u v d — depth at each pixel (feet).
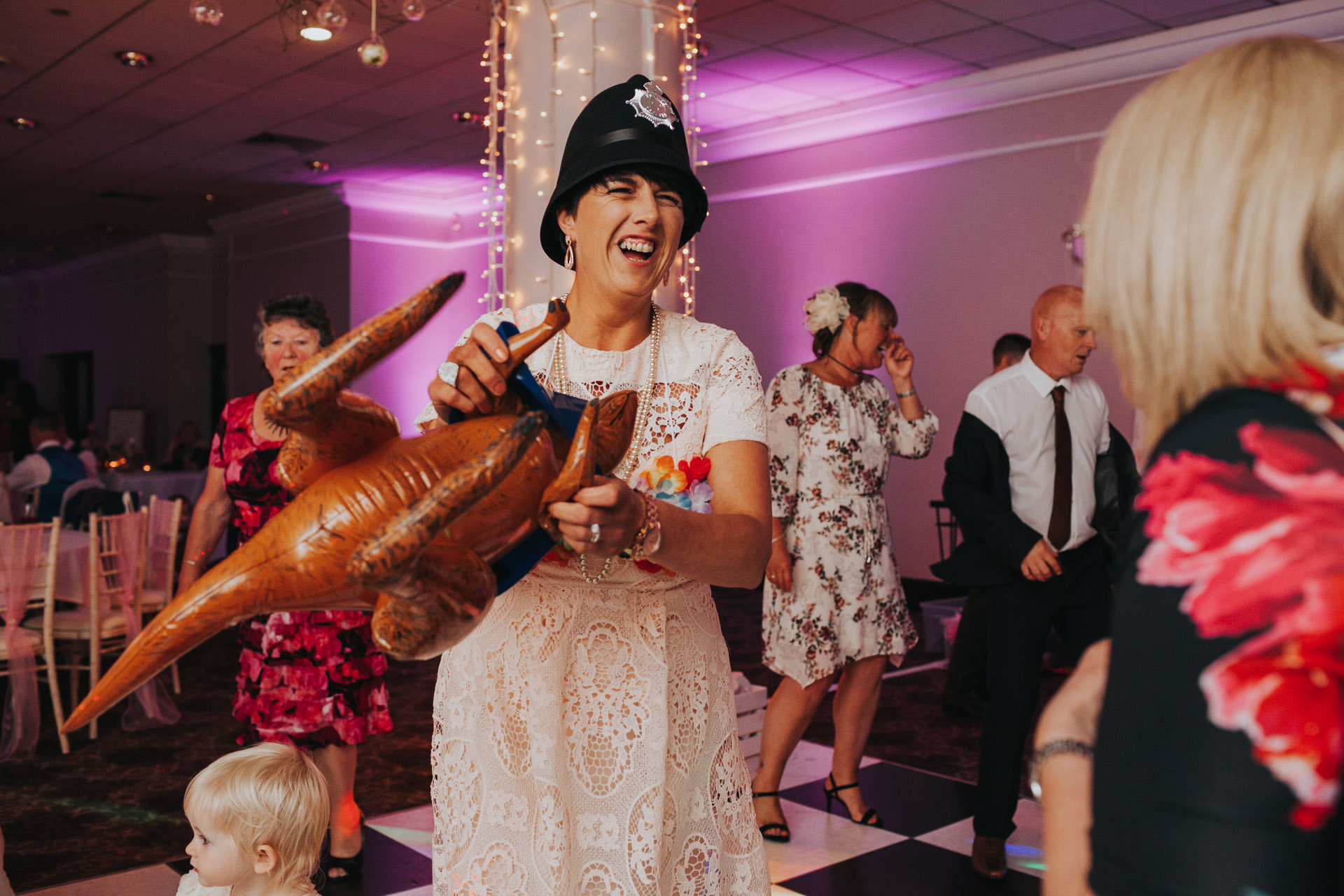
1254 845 1.59
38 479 24.17
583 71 10.30
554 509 3.20
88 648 17.92
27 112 26.09
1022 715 9.27
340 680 8.73
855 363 10.57
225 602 2.96
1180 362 2.02
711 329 4.87
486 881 4.41
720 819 4.76
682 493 4.47
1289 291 1.88
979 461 9.45
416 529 2.62
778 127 27.61
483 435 3.37
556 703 4.41
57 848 10.37
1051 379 9.29
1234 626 1.65
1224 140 1.97
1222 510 1.74
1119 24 20.17
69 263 51.21
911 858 9.88
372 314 36.65
